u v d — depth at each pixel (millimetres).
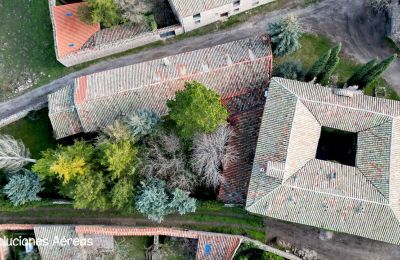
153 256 59250
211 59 58594
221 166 57844
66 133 60000
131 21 61469
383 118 53719
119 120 56812
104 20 61188
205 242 57031
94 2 58438
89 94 58000
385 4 61188
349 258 57438
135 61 64750
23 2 66312
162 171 54969
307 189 51938
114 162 51594
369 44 62969
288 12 64188
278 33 57219
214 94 52281
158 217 55438
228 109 59531
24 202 58188
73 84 60344
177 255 59469
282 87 54969
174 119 52406
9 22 66125
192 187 56969
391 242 52406
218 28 64375
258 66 58094
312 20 63938
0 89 65375
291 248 57688
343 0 64125
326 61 53750
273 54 60781
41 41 65750
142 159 54750
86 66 65125
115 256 59688
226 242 56656
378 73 54688
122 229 57812
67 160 52375
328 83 61500
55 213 60562
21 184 57250
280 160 52688
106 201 54938
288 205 52625
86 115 58469
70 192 53312
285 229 58188
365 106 54125
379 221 51844
